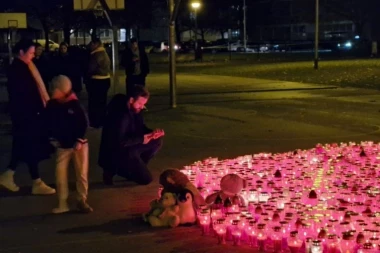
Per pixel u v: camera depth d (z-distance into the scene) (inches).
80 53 821.2
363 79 1196.5
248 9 3518.7
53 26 2741.1
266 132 589.9
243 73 1489.9
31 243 331.0
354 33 3353.8
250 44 3356.3
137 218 360.2
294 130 598.9
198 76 1424.7
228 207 337.7
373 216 329.7
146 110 753.6
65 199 370.3
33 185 403.5
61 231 344.8
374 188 375.9
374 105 778.2
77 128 364.8
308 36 3673.7
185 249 320.8
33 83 400.8
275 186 377.1
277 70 1552.7
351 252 302.4
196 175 394.0
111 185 418.0
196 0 2522.1
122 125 404.5
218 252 316.8
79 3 684.1
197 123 647.8
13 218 363.9
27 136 399.5
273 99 871.7
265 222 319.6
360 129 601.3
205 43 3395.7
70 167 458.3
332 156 452.1
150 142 414.9
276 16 3627.0
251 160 437.7
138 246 325.4
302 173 405.4
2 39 2276.1
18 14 1026.7
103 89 628.4
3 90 1112.8
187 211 346.3
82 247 325.4
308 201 354.0
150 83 1246.3
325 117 674.8
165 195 347.3
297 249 306.2
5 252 321.4
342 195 360.8
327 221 322.0
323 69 1524.4
